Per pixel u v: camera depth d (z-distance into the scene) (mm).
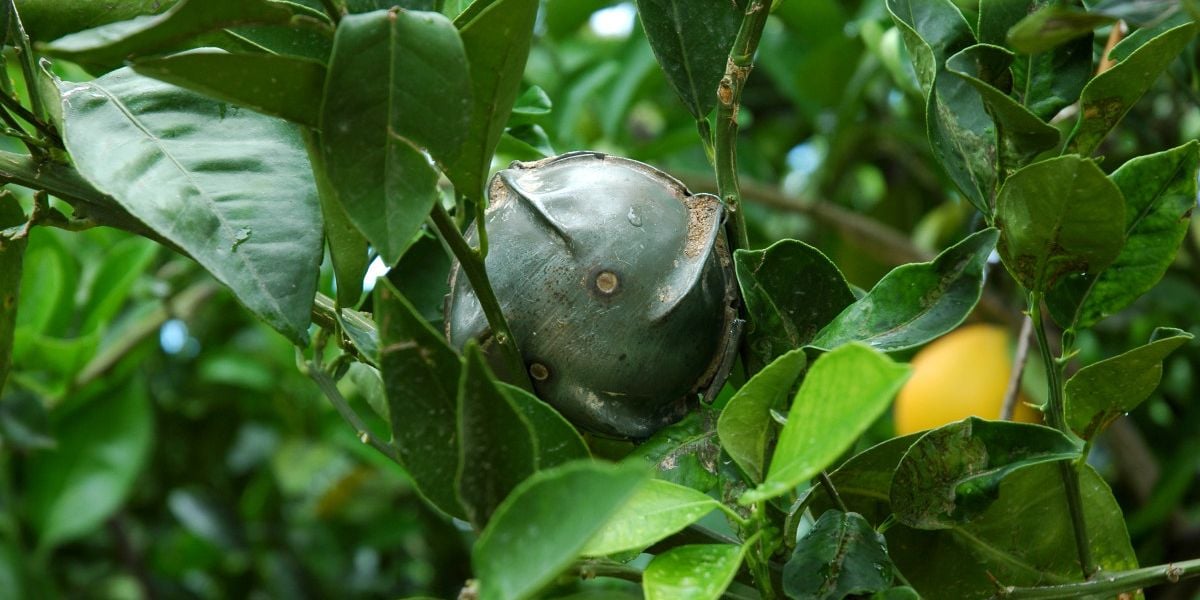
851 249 1128
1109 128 641
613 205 634
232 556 1269
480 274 617
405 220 577
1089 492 674
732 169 657
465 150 600
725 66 676
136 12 677
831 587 613
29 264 978
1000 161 646
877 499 665
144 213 612
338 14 589
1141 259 645
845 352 553
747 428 601
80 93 638
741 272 646
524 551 539
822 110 1134
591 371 633
